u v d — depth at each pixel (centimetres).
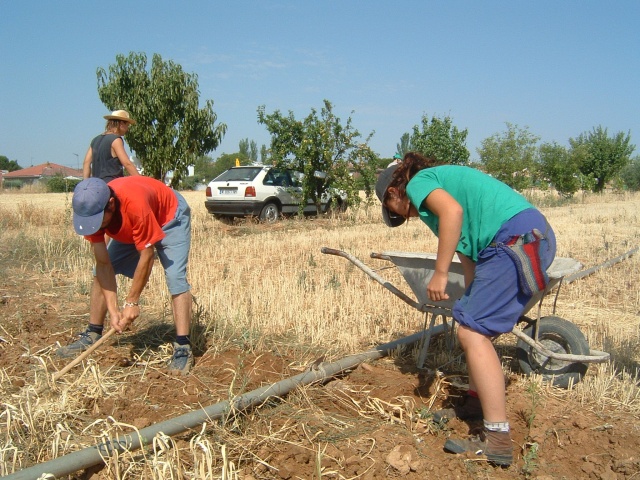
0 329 548
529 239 332
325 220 1750
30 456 326
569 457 349
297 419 378
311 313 605
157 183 452
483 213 341
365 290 753
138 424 363
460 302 348
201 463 291
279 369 465
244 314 583
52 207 1770
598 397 422
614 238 1338
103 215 395
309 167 1664
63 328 562
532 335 444
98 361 467
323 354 502
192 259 991
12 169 10912
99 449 310
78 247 1024
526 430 379
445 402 414
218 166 8150
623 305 708
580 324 625
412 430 373
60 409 373
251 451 337
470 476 326
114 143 595
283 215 1703
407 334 571
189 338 500
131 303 424
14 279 771
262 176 1634
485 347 338
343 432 366
